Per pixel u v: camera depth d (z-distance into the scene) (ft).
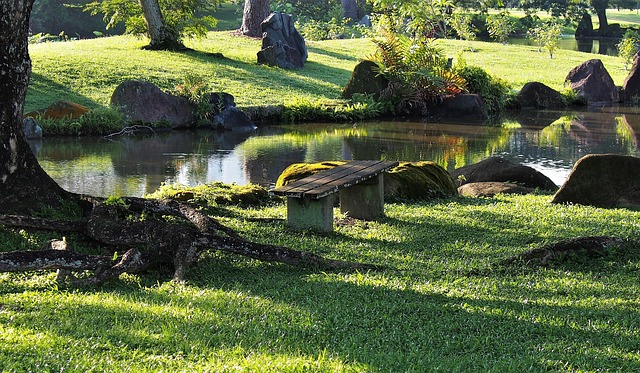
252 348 17.63
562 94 110.22
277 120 91.15
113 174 55.83
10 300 21.17
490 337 19.04
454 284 24.03
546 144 73.20
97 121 76.95
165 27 116.47
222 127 83.82
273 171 58.18
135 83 82.58
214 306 20.77
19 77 29.63
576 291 23.49
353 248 28.84
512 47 164.45
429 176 41.57
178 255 24.73
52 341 17.66
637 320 20.56
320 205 31.07
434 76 98.48
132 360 16.76
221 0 135.54
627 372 16.92
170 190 38.58
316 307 20.94
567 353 18.04
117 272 23.72
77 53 106.01
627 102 114.93
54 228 27.37
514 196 41.16
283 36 121.70
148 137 76.74
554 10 256.11
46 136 74.64
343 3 219.00
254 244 25.64
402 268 26.07
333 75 115.55
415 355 17.61
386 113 98.73
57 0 211.41
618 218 34.12
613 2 272.31
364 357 17.30
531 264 26.53
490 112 101.76
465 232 31.71
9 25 28.94
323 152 68.18
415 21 111.75
